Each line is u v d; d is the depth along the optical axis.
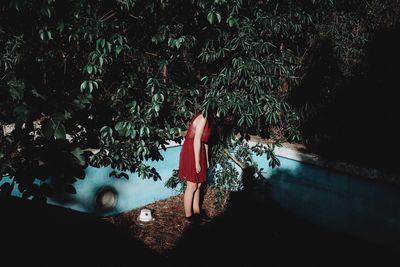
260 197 5.51
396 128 4.16
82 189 4.49
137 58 4.55
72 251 2.14
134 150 4.55
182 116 5.13
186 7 4.38
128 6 3.86
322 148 4.84
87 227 2.49
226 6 4.21
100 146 4.29
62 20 3.64
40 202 2.58
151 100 4.56
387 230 4.18
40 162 2.62
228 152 5.23
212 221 5.06
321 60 4.82
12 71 2.93
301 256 4.29
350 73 4.53
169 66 4.98
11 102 3.22
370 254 4.30
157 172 5.25
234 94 4.39
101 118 4.19
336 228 4.68
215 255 4.21
